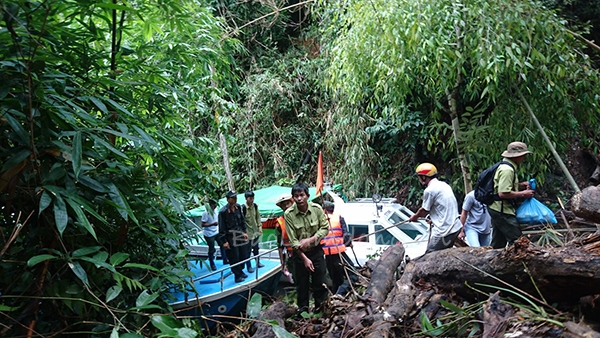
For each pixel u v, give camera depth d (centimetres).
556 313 279
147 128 367
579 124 677
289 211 452
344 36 696
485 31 579
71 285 297
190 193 459
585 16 990
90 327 310
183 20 409
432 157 1131
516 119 641
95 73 382
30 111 248
